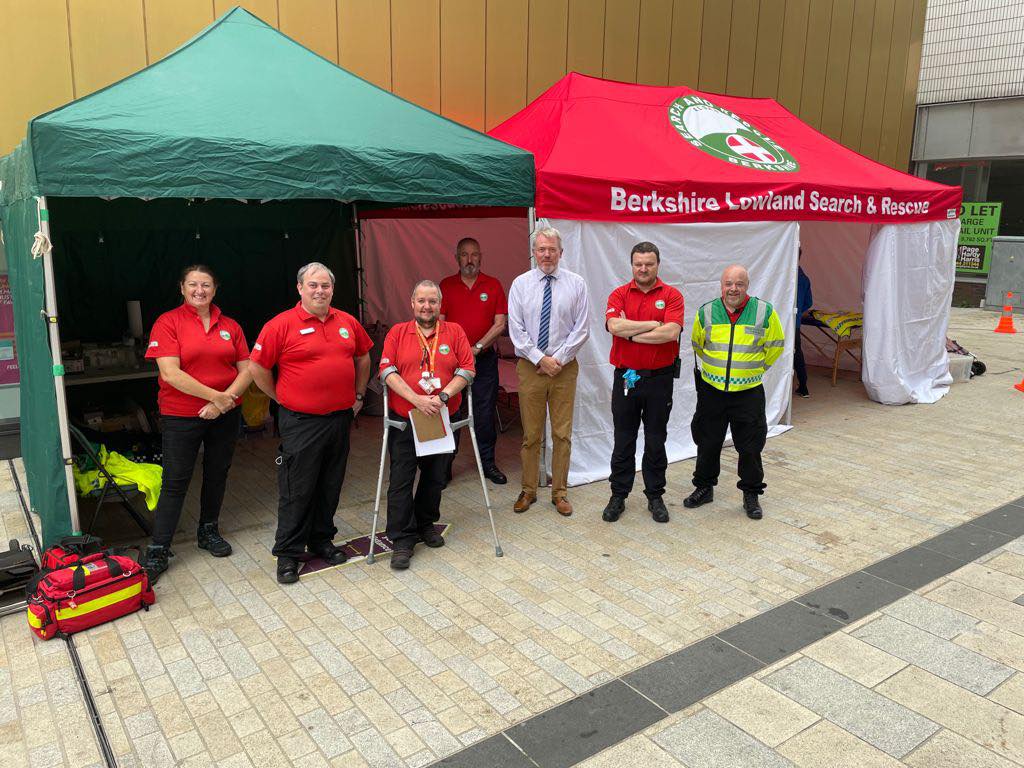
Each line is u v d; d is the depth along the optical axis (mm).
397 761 2814
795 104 11141
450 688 3260
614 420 5051
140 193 3896
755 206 6488
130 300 6906
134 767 2795
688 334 6457
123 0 6199
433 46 7766
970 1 16594
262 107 4621
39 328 4137
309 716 3076
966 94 17000
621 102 6793
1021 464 6301
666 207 5902
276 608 3953
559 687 3266
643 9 9195
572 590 4137
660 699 3180
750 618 3834
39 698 3211
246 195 4129
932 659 3461
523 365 5086
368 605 3982
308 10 7008
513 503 5461
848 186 7242
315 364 4016
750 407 4984
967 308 17516
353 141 4512
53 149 3703
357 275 8461
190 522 5133
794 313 7180
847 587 4160
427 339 4348
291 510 4156
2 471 6164
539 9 8398
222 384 4262
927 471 6137
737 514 5234
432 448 4270
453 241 8570
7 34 5781
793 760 2814
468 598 4051
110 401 6371
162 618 3854
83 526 5035
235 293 7586
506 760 2818
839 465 6297
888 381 8273
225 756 2850
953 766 2777
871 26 11898
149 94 4426
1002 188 17312
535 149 5949
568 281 4965
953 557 4527
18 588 4047
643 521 5113
